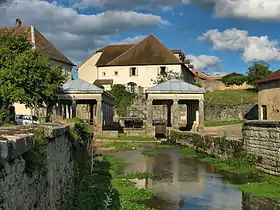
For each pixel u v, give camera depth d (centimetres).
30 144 570
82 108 5844
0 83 2478
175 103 4559
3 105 2523
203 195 1457
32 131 678
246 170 1961
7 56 2570
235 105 5512
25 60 2566
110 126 5278
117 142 3897
